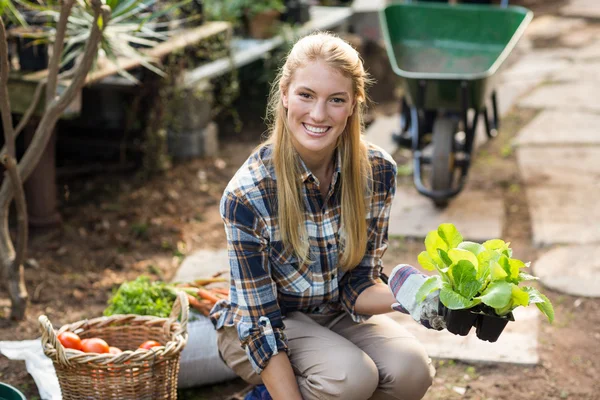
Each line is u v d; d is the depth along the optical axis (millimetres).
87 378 2510
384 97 7375
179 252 4320
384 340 2482
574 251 4297
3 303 3631
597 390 3105
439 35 5543
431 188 4781
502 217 4781
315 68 2236
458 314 2100
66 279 3889
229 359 2555
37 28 4125
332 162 2428
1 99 3109
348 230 2418
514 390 3098
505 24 5371
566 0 11406
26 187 4453
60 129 5555
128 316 2842
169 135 5711
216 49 5625
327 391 2326
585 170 5492
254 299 2354
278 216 2348
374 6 7840
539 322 3600
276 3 6633
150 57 4457
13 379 3064
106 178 5250
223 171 5578
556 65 8219
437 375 3191
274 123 2449
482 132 6348
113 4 3303
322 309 2572
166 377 2604
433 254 2238
